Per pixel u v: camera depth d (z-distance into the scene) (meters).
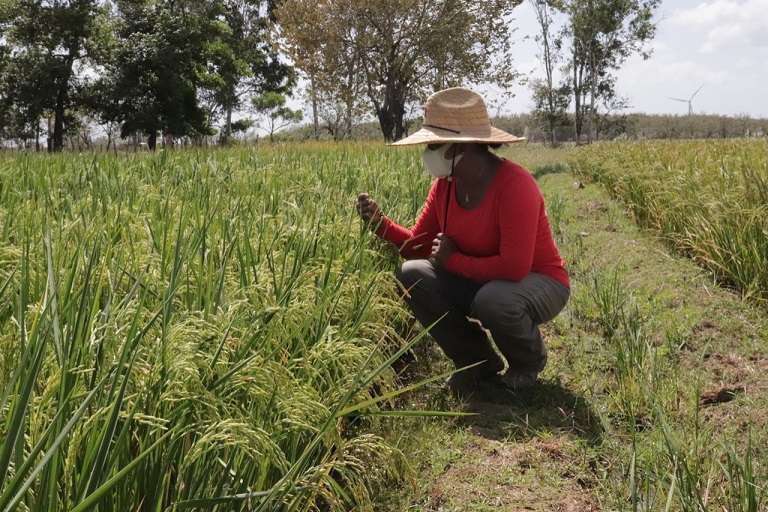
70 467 1.86
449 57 35.28
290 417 2.36
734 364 4.73
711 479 2.97
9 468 1.79
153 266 3.17
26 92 47.44
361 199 4.77
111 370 2.12
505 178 4.10
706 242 6.75
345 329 3.32
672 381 4.30
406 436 3.54
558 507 3.19
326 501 3.11
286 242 4.13
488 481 3.40
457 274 4.34
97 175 6.46
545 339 5.37
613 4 53.12
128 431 2.04
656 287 6.51
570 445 3.70
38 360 1.71
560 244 8.65
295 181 6.75
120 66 49.03
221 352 2.42
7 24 48.38
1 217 4.23
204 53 53.00
